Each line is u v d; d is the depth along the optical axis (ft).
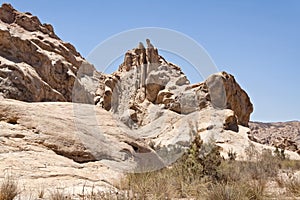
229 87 111.24
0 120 37.68
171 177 29.63
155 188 24.35
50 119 39.14
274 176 39.73
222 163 37.70
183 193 26.63
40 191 23.89
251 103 124.77
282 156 63.93
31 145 35.12
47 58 98.37
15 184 23.61
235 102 115.75
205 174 32.89
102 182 29.66
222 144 79.30
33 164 30.63
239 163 45.32
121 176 31.22
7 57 88.07
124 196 21.49
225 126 93.35
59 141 36.96
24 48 94.38
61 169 31.14
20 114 38.42
